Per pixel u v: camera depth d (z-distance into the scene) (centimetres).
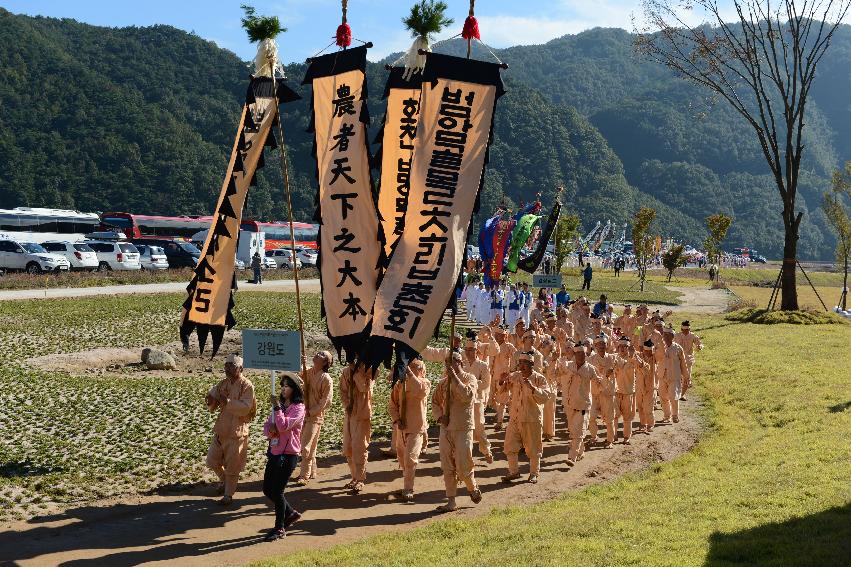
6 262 4906
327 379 1355
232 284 1459
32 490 1226
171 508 1198
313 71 1401
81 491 1241
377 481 1378
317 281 5756
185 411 1752
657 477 1330
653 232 16350
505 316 3198
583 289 6006
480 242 3175
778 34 3719
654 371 1775
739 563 852
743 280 8669
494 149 15688
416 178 1257
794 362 2370
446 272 1229
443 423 1229
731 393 2070
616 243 12888
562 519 1077
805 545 880
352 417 1313
